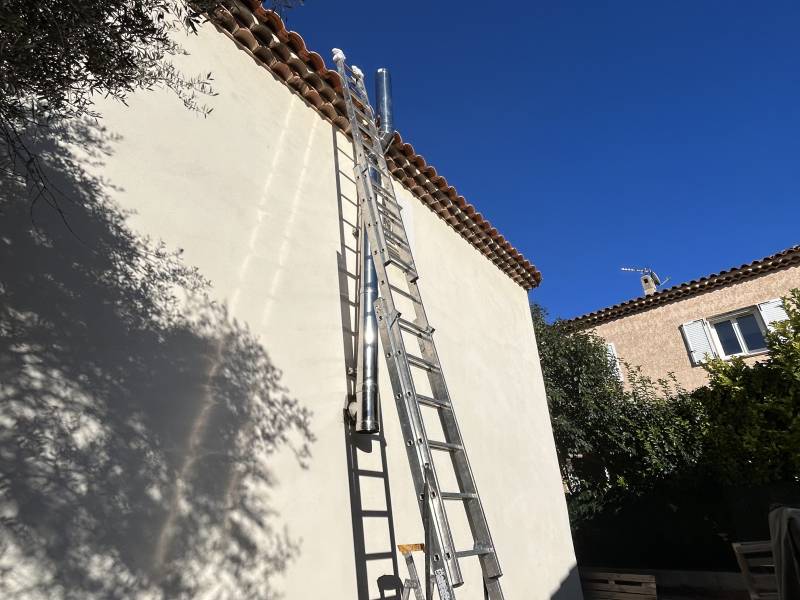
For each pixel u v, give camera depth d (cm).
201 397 259
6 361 199
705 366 780
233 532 244
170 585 213
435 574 235
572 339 1089
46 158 240
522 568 471
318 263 367
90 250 241
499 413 543
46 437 199
